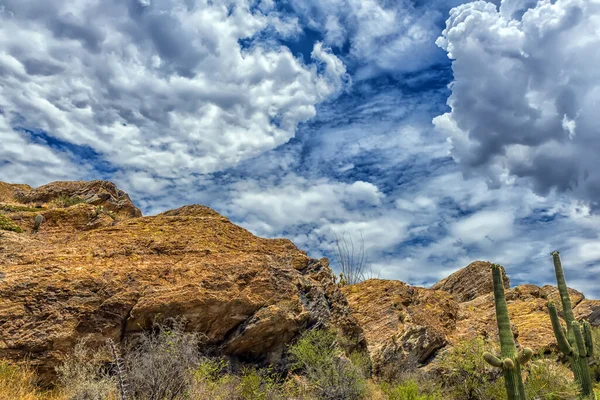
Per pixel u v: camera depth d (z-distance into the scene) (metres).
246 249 15.05
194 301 11.07
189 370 8.70
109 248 12.37
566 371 16.64
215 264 12.73
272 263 14.04
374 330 17.61
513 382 10.13
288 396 11.03
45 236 13.46
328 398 11.59
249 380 10.27
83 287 10.28
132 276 11.19
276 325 12.30
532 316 23.19
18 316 9.34
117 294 10.52
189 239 14.09
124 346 9.95
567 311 15.23
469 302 26.81
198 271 12.23
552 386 14.73
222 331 11.81
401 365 15.73
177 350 8.82
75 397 7.69
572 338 14.48
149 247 13.04
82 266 11.08
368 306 19.25
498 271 11.41
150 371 8.01
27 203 22.17
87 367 9.03
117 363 7.33
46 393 8.58
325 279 15.79
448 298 21.62
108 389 7.92
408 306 19.12
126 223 15.03
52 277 10.30
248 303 12.10
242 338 11.79
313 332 12.87
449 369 15.77
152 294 10.88
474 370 15.26
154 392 7.85
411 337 16.95
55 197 22.97
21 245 12.11
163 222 15.45
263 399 10.18
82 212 15.50
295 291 13.62
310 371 11.95
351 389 11.96
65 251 11.76
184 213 19.06
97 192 23.38
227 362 11.13
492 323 20.34
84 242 12.68
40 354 9.07
